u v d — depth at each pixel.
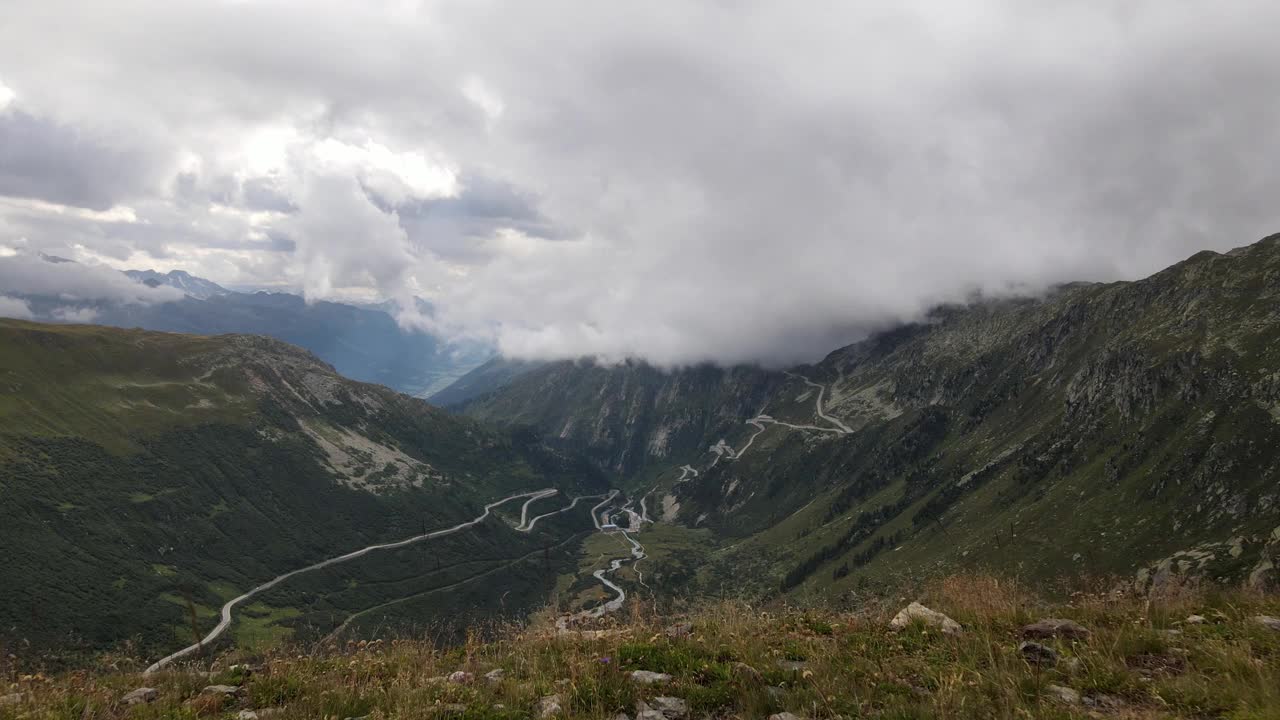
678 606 18.02
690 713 11.26
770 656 13.52
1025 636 14.37
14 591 154.62
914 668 12.40
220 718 12.34
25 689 14.02
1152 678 11.59
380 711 11.67
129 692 14.33
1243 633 13.70
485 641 16.73
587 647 14.77
